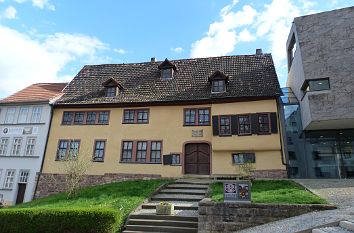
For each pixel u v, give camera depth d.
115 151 22.97
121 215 12.11
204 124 22.22
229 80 23.55
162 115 23.11
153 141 22.67
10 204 22.89
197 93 23.09
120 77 27.09
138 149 22.75
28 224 11.68
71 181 18.19
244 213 10.91
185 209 13.40
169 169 21.77
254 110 21.17
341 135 21.48
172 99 23.05
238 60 25.75
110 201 14.66
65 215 11.48
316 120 19.39
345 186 14.41
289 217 10.51
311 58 20.92
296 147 22.16
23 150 24.20
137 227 11.78
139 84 25.67
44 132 24.25
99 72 28.33
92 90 25.97
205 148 21.95
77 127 24.14
